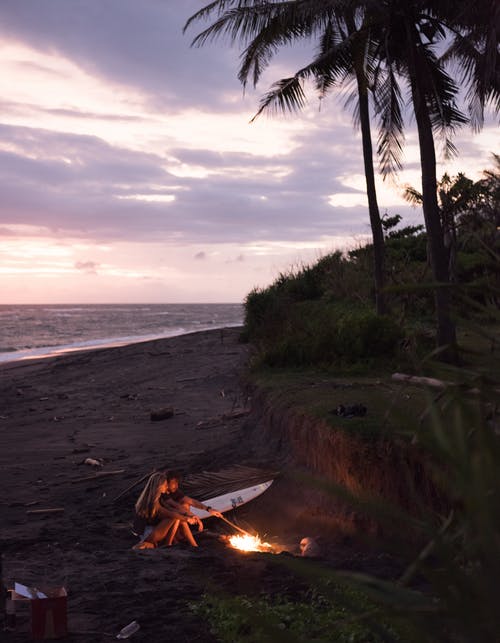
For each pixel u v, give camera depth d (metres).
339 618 4.45
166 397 21.58
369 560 6.45
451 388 0.79
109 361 34.81
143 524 8.52
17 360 43.69
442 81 16.09
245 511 9.24
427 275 20.84
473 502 0.52
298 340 15.81
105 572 6.56
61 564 7.00
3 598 5.15
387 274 21.06
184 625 4.87
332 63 16.84
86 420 19.02
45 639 4.84
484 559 0.51
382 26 15.89
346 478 7.90
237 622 4.51
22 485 12.42
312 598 5.18
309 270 28.33
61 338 82.25
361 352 14.50
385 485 7.05
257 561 6.61
